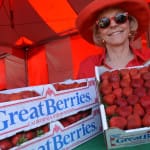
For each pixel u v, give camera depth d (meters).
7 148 0.76
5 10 4.36
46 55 4.93
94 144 0.97
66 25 4.48
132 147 0.88
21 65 5.18
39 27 4.64
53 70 4.84
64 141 0.91
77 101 0.98
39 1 4.18
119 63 1.31
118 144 0.86
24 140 0.80
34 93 0.85
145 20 1.34
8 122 0.77
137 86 0.93
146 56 1.36
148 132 0.84
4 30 4.69
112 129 0.82
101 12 1.25
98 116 1.06
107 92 0.92
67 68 4.70
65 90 0.94
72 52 4.64
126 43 1.31
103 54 1.36
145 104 0.87
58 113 0.90
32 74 5.11
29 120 0.82
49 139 0.87
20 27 4.63
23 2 4.23
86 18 1.27
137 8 1.26
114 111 0.87
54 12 4.35
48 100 0.88
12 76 5.20
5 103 0.76
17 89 0.85
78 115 0.98
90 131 1.02
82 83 1.01
